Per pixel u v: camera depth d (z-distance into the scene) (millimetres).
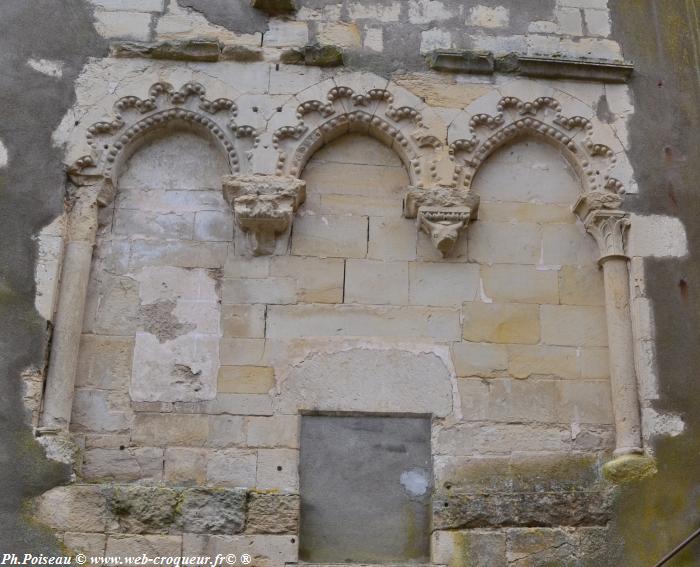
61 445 8023
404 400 8594
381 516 8297
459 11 9992
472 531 8109
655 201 9289
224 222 9125
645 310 8875
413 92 9508
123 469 8219
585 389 8734
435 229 8969
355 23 9844
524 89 9602
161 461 8266
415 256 9086
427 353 8750
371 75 9547
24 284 8523
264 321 8766
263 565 7879
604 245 9125
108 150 9133
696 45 10117
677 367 8703
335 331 8766
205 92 9359
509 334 8875
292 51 9555
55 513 7793
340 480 8375
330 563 8086
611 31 10086
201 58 9492
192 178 9289
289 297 8859
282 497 8109
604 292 9070
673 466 8336
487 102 9508
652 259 9070
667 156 9508
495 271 9094
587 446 8539
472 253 9141
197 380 8539
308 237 9094
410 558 8188
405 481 8406
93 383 8477
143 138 9336
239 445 8359
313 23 9820
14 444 7984
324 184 9312
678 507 8195
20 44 9414
